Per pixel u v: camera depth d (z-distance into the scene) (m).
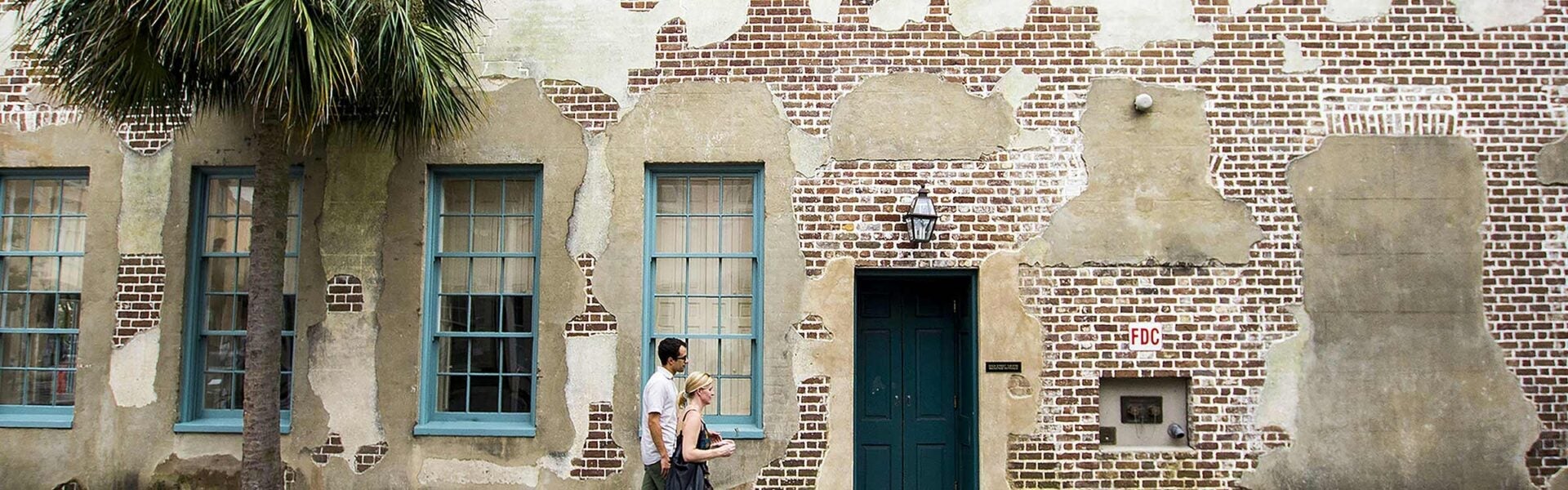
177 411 6.73
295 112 5.64
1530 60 6.59
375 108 6.11
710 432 5.90
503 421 6.77
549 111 6.78
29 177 7.06
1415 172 6.54
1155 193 6.59
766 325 6.57
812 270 6.59
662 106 6.75
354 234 6.73
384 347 6.66
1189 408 6.50
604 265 6.66
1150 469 6.46
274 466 5.67
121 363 6.75
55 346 7.00
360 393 6.64
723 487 6.51
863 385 7.05
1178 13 6.70
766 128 6.69
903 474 7.02
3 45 7.00
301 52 5.23
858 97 6.70
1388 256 6.49
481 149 6.77
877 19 6.77
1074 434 6.48
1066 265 6.55
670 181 6.91
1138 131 6.62
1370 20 6.65
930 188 6.62
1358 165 6.55
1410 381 6.41
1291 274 6.50
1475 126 6.56
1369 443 6.39
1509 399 6.38
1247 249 6.52
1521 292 6.43
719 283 6.84
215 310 6.96
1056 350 6.51
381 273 6.71
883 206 6.61
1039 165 6.61
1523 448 6.34
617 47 6.81
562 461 6.58
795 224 6.62
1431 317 6.45
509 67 6.82
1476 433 6.37
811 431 6.52
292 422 6.62
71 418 6.79
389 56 5.55
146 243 6.83
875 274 6.70
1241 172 6.57
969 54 6.71
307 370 6.66
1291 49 6.64
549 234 6.69
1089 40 6.70
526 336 6.82
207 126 6.88
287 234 6.90
